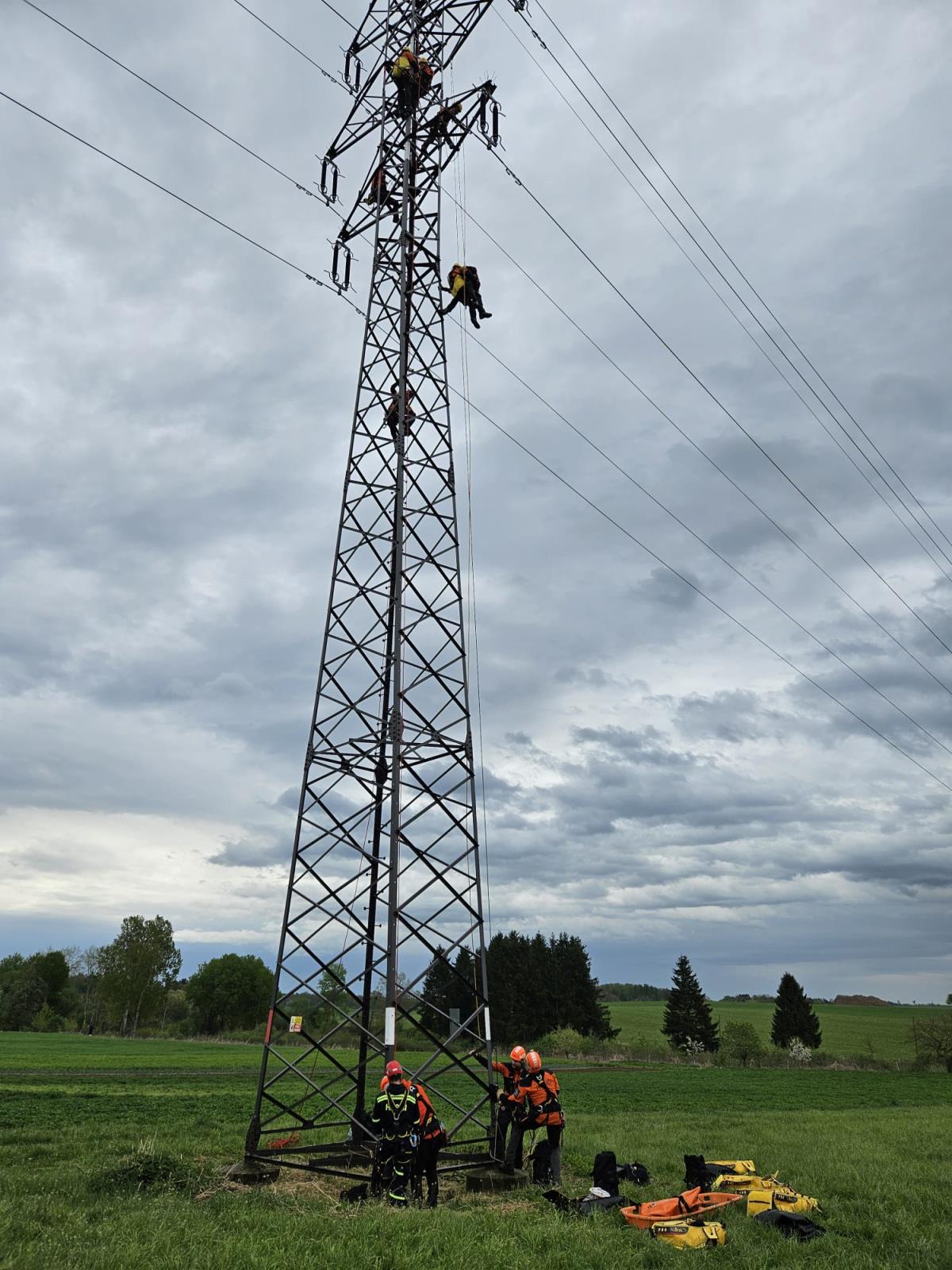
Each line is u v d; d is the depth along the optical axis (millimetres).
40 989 126250
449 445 21812
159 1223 11414
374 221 23625
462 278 23938
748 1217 13422
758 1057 82438
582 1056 80750
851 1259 11242
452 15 24703
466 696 19609
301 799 18734
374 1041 17531
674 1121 30172
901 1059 91438
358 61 25422
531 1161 17625
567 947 113500
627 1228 12711
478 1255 10594
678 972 114750
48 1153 18312
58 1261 9312
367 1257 10164
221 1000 121688
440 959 17312
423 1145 14562
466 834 18516
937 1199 15422
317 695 19453
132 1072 46688
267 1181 15914
